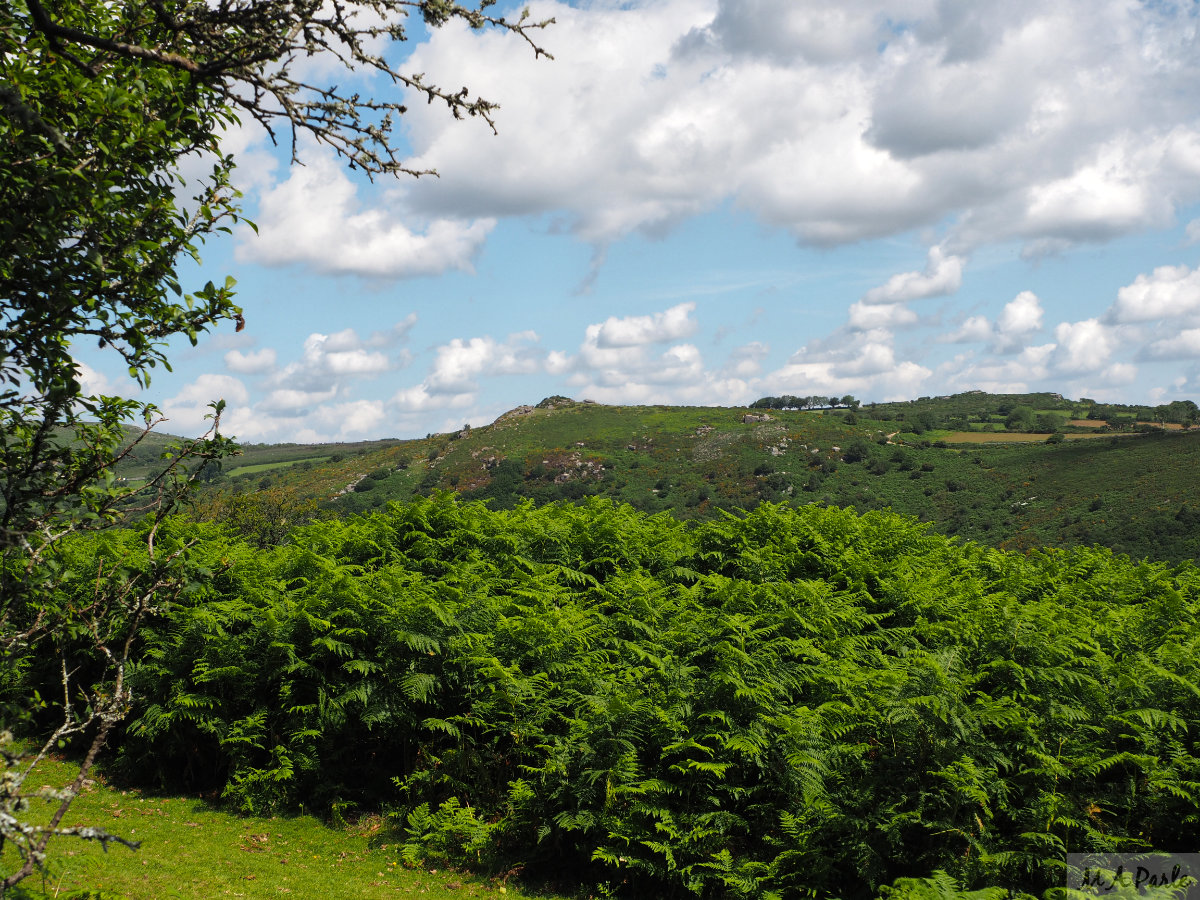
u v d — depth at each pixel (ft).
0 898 16.34
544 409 474.90
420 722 28.35
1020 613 26.22
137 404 14.92
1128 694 23.18
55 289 13.33
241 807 27.91
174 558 14.48
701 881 21.13
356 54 13.69
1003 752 21.72
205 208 15.16
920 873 20.35
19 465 13.62
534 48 14.73
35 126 12.09
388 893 22.41
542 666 27.89
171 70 14.71
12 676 14.21
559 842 23.75
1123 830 20.45
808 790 21.50
